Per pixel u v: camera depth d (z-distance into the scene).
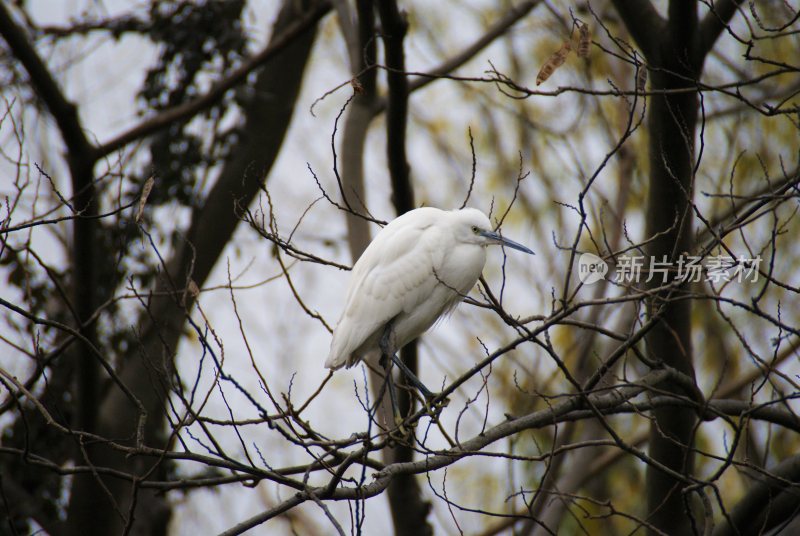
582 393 7.05
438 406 8.01
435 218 10.42
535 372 14.18
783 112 7.07
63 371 13.34
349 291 10.12
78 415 12.76
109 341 13.80
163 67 15.00
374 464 7.54
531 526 12.18
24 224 7.01
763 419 9.00
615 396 8.31
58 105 11.62
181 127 14.45
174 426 6.68
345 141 13.34
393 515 11.14
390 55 9.77
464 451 7.09
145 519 13.87
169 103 15.08
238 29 14.90
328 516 6.12
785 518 9.10
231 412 6.76
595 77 17.56
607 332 7.37
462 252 10.27
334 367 9.80
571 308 6.66
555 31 18.03
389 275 9.95
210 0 14.79
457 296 10.48
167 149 14.25
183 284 14.48
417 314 10.13
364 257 10.18
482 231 10.37
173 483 7.21
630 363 14.06
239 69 14.18
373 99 13.66
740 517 9.26
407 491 10.94
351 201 12.80
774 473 9.05
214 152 14.80
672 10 9.30
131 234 13.28
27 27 14.47
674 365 9.73
